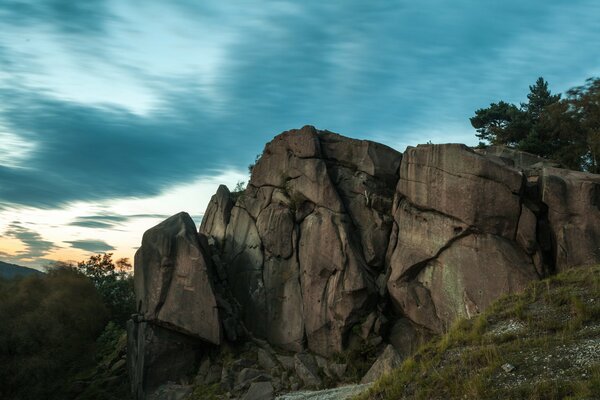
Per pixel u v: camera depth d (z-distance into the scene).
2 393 36.59
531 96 67.81
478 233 31.70
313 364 34.62
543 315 20.02
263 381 34.00
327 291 35.88
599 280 21.42
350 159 39.25
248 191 44.03
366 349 33.47
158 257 39.06
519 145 52.44
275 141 42.31
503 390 15.70
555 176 32.00
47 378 38.00
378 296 35.25
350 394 25.98
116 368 42.72
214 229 46.00
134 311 58.69
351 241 36.25
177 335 38.53
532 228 30.86
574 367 15.89
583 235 30.31
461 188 32.31
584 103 49.47
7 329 38.00
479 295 30.88
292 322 37.38
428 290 33.22
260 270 40.62
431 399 16.92
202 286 37.97
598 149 46.19
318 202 38.03
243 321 40.19
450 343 20.06
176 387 36.56
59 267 52.38
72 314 43.94
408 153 35.62
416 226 34.34
